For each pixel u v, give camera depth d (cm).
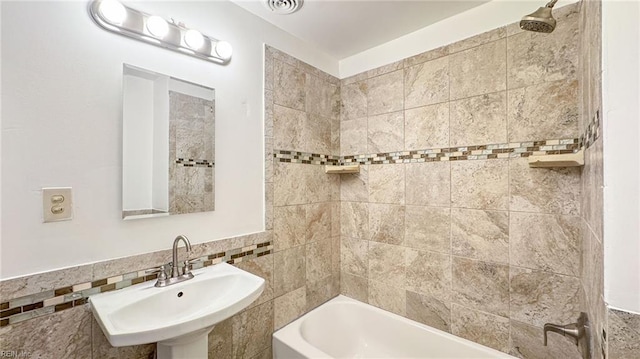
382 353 191
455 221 169
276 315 174
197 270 134
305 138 196
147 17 120
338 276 222
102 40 109
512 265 149
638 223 51
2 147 89
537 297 142
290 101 186
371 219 207
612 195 54
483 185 158
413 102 187
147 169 121
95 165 107
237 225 155
